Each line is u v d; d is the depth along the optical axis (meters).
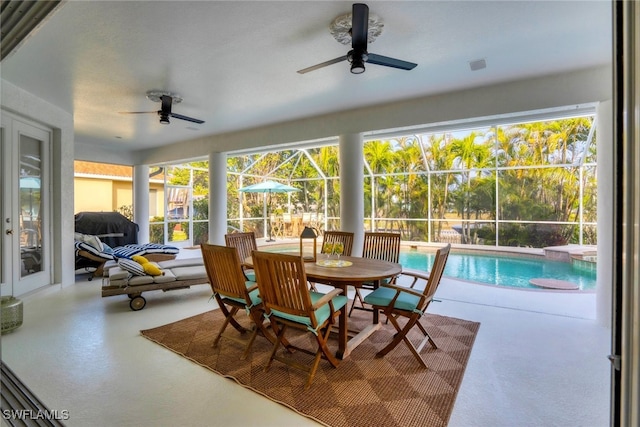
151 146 7.59
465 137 7.88
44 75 3.45
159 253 6.27
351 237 4.08
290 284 2.24
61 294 4.44
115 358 2.59
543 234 7.49
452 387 2.19
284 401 2.04
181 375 2.34
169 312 3.73
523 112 3.68
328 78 3.56
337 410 1.95
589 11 2.35
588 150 6.84
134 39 2.70
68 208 4.89
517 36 2.71
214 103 4.40
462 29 2.60
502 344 2.86
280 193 11.31
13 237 3.97
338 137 4.96
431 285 2.54
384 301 2.72
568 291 4.59
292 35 2.67
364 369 2.45
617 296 0.75
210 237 6.51
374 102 4.42
